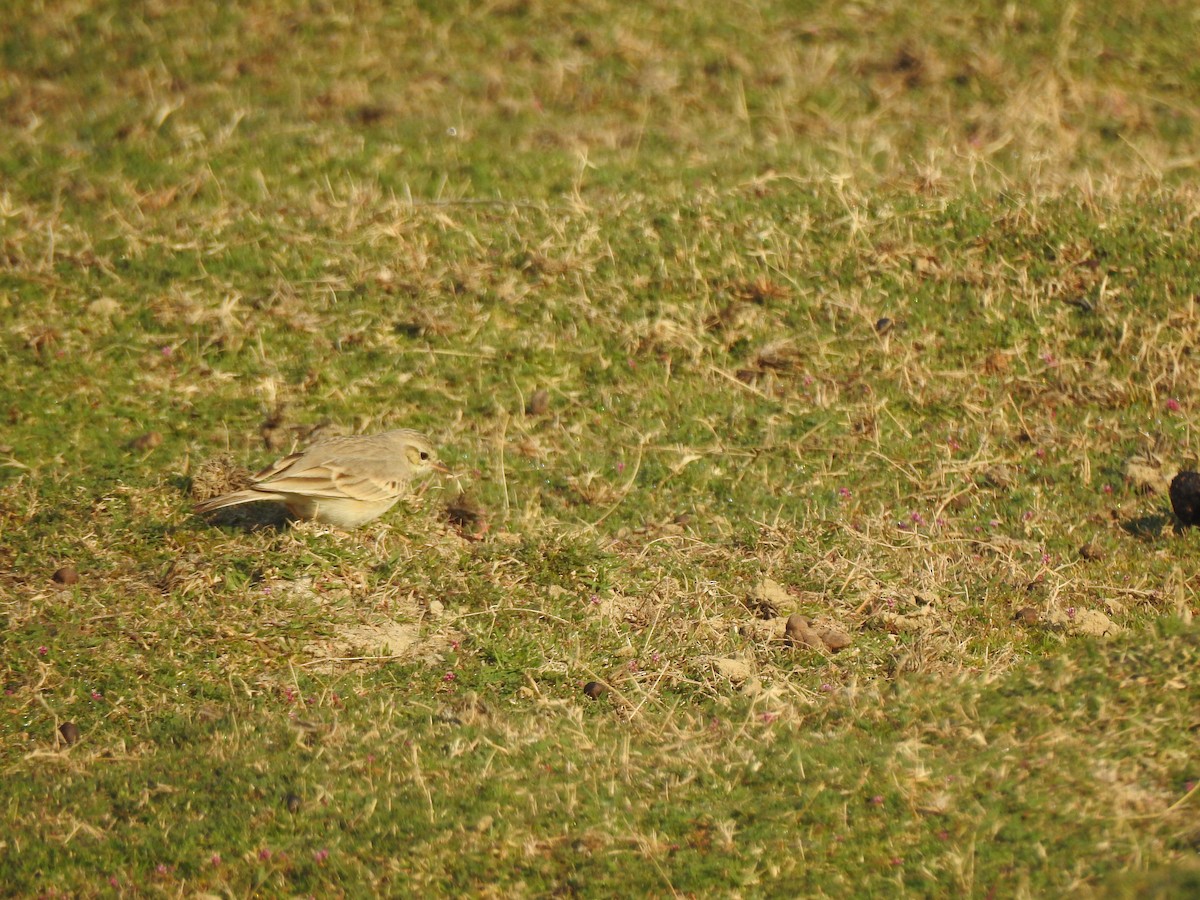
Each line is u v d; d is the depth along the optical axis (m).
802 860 9.08
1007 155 20.67
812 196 18.22
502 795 9.91
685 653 12.07
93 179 19.48
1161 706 10.34
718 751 10.45
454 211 18.39
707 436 15.08
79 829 9.77
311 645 12.11
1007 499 14.19
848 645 12.10
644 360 16.11
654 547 13.48
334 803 9.88
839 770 9.93
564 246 17.42
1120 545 13.46
